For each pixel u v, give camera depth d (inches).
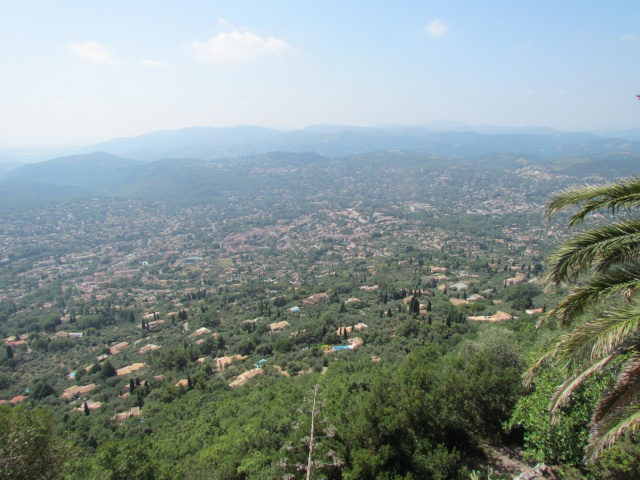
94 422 1445.6
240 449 865.5
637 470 350.6
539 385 493.7
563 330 307.1
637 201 260.7
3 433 439.5
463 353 816.9
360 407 615.8
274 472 612.1
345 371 1507.1
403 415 567.2
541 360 300.7
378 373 1149.1
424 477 529.7
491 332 794.2
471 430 601.0
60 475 483.5
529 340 962.7
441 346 1737.2
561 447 460.1
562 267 277.0
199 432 1195.3
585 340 256.8
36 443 464.1
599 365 272.2
